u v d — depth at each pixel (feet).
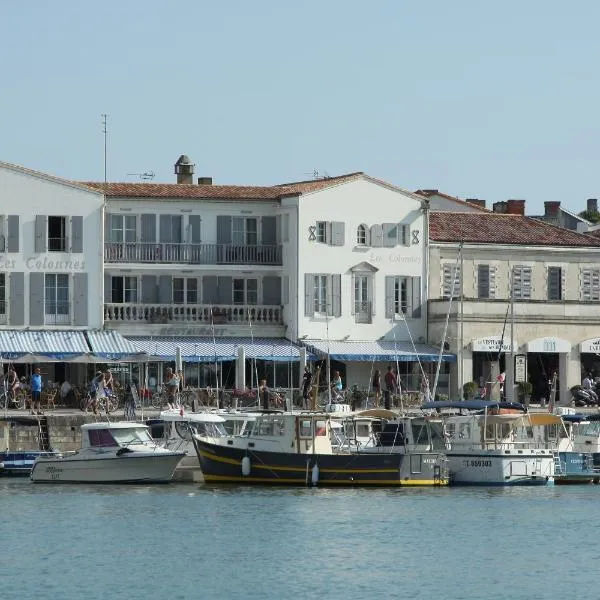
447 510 415.64
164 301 566.77
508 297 599.98
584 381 580.30
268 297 579.07
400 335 584.40
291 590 322.55
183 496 432.66
